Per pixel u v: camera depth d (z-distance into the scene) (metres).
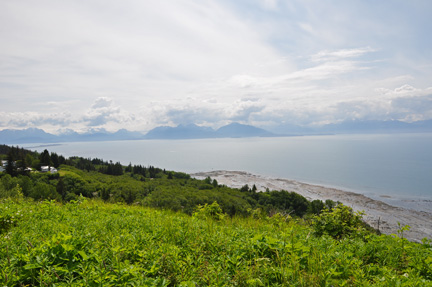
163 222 8.16
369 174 186.75
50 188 75.50
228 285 4.14
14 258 4.10
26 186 70.38
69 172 104.06
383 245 6.46
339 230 8.55
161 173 145.38
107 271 3.98
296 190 127.56
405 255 6.12
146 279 3.91
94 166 152.12
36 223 6.95
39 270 3.97
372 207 92.00
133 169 143.62
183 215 12.00
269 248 5.64
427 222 70.25
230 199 76.88
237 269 4.67
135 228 7.28
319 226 8.98
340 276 4.95
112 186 89.56
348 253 5.88
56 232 5.94
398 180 159.62
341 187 135.88
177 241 6.21
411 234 56.91
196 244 5.91
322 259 5.32
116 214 10.30
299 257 5.21
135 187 89.44
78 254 4.53
